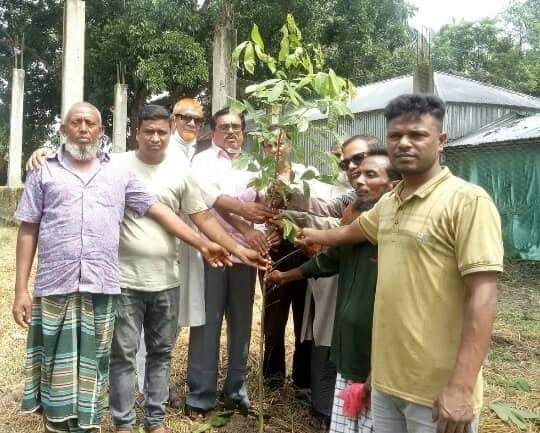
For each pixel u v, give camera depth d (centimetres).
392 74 2311
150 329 351
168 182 348
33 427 369
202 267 373
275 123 283
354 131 1386
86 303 303
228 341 396
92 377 305
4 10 2309
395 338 218
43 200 305
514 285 877
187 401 385
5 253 1035
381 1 1816
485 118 1328
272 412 395
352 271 293
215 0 1695
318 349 366
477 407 213
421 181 220
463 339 199
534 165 1058
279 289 416
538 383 461
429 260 210
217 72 930
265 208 335
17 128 1730
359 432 283
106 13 1945
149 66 1695
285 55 283
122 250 336
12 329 565
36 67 2416
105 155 321
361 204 310
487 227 199
